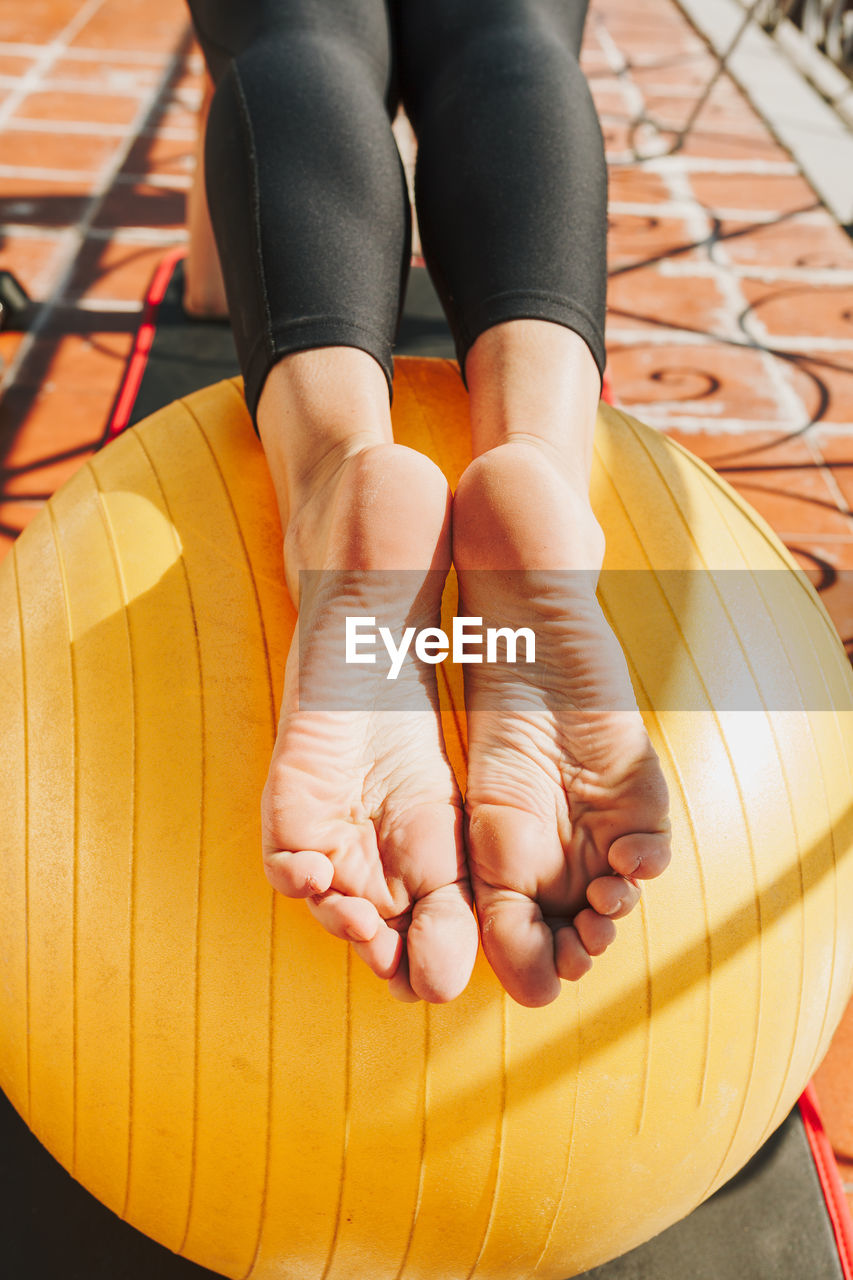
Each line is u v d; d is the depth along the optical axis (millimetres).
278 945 770
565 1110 778
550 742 754
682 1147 828
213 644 875
